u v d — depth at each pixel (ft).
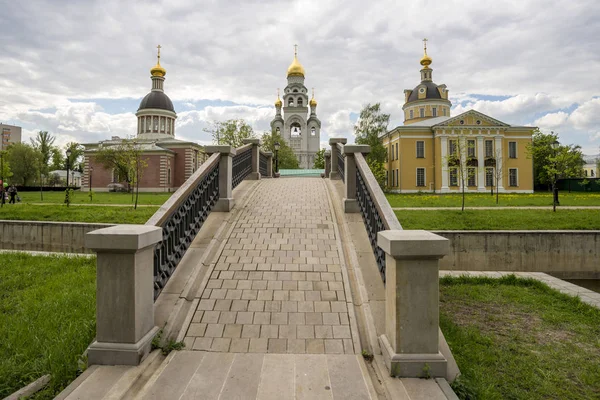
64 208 50.21
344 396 8.43
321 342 10.93
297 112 220.64
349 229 18.90
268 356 10.17
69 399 8.11
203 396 8.36
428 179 130.00
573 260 33.32
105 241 9.46
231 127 132.36
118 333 9.66
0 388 9.10
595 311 16.42
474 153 128.47
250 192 28.02
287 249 17.01
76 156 225.76
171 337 10.88
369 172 18.83
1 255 24.36
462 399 8.95
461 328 14.48
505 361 11.71
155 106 167.53
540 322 15.39
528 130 131.03
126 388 8.55
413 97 168.35
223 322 11.78
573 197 81.25
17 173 156.15
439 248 9.25
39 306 14.46
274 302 12.88
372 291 13.32
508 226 37.65
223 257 16.14
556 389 10.14
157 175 137.80
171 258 13.96
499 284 21.68
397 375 9.18
